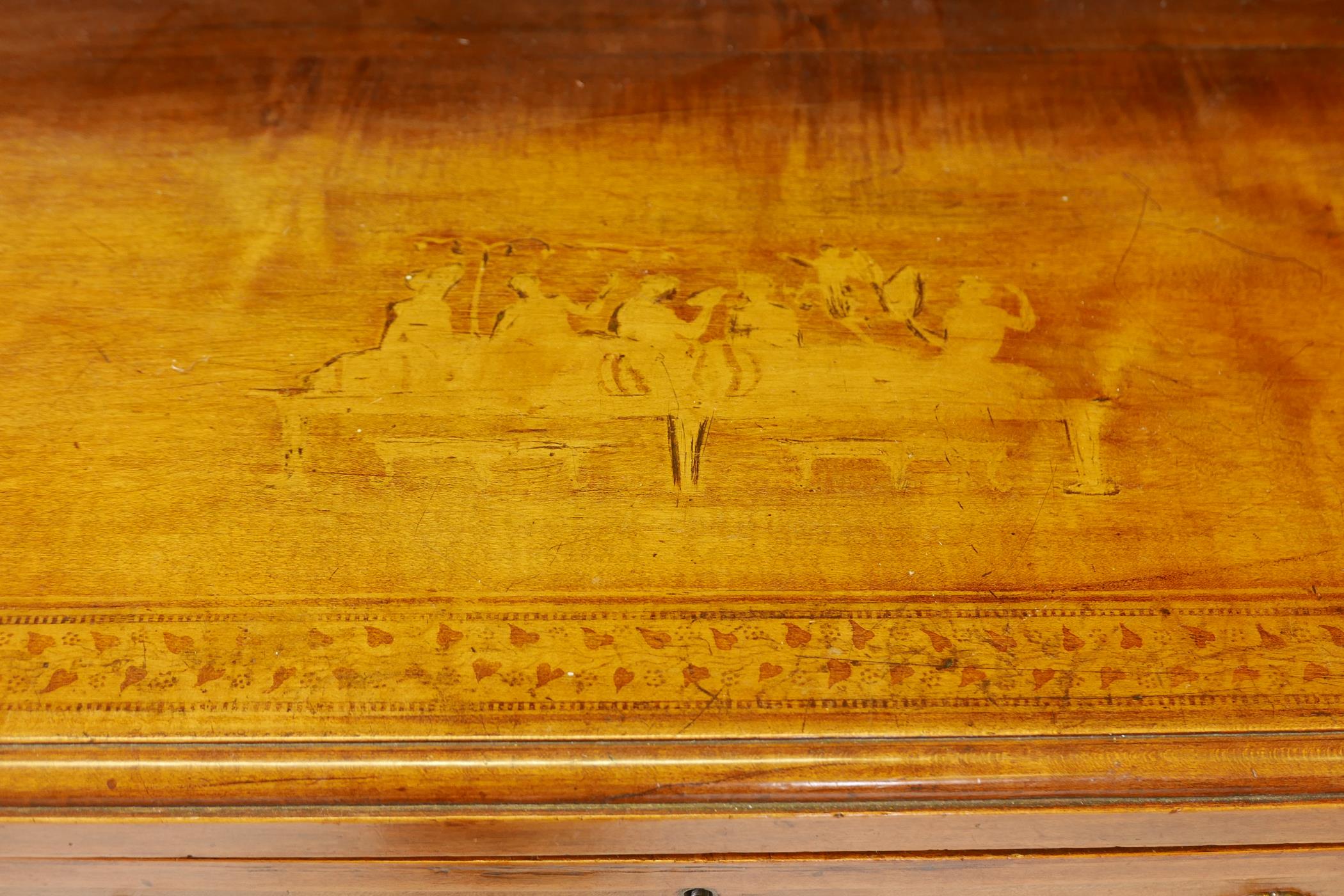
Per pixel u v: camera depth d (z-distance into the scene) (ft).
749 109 6.14
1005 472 4.68
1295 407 4.91
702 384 4.94
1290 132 6.05
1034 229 5.60
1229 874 4.47
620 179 5.79
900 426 4.81
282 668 4.02
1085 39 6.51
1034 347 5.11
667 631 4.17
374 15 6.57
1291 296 5.34
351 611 4.17
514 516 4.48
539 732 3.91
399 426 4.75
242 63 6.29
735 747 3.91
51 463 4.58
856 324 5.19
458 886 4.43
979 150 5.96
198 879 4.32
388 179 5.74
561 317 5.17
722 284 5.34
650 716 3.95
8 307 5.10
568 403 4.85
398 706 3.95
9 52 6.25
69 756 3.83
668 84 6.26
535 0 6.68
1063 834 4.17
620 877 4.38
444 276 5.32
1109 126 6.07
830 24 6.57
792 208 5.68
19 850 4.08
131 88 6.11
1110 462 4.72
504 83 6.24
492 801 3.90
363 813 3.90
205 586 4.23
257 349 5.00
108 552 4.32
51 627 4.11
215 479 4.56
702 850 4.21
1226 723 3.98
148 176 5.69
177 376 4.90
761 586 4.31
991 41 6.51
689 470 4.65
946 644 4.16
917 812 3.96
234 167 5.76
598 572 4.32
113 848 4.09
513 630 4.15
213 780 3.84
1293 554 4.44
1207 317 5.24
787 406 4.87
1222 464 4.72
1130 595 4.30
